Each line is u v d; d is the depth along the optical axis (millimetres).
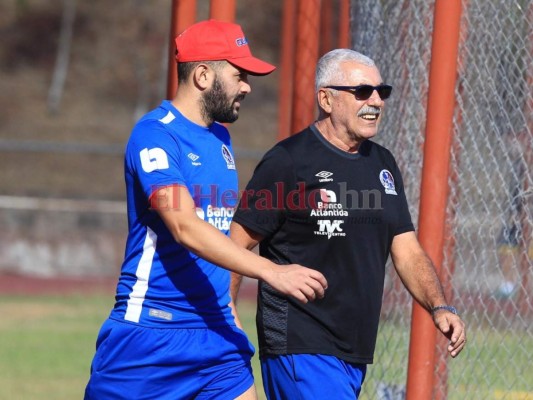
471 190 19938
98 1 163750
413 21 21047
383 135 22266
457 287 21047
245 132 133375
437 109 17391
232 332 16109
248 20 154375
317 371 15953
